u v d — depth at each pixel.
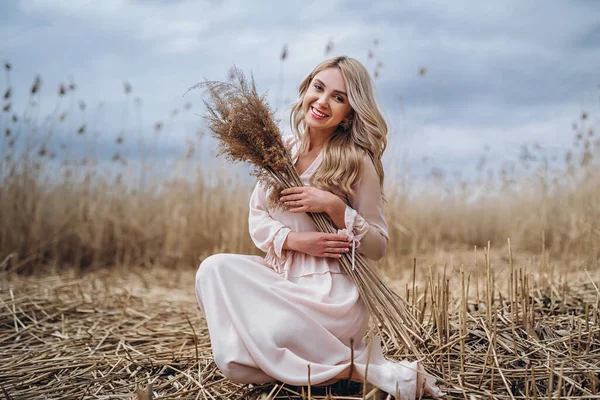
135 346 2.94
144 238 6.11
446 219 7.87
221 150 2.34
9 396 2.19
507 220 7.53
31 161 5.73
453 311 3.08
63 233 5.73
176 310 3.79
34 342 3.08
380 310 2.21
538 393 2.17
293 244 2.24
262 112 2.28
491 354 2.43
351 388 2.16
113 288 4.61
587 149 6.31
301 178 2.38
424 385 2.06
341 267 2.29
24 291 4.08
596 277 4.07
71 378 2.45
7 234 5.40
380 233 2.35
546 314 3.00
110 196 6.25
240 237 5.75
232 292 2.11
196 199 6.07
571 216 6.09
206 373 2.44
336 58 2.45
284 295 2.13
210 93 2.30
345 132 2.44
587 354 2.43
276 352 2.01
